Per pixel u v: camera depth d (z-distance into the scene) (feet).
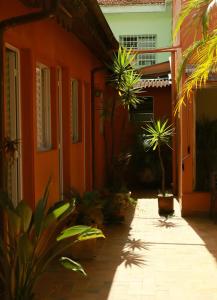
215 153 31.76
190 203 30.71
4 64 15.16
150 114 44.75
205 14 16.16
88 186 32.17
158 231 26.50
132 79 32.53
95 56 32.86
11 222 12.89
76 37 25.58
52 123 22.00
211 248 22.86
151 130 32.37
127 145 43.50
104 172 40.24
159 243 23.80
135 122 43.73
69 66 25.21
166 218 30.12
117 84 32.35
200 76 19.38
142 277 18.54
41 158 19.45
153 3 55.72
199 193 30.71
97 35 24.71
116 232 26.20
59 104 24.62
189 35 29.71
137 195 39.52
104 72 39.14
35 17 14.87
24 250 12.72
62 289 17.10
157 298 16.37
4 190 14.23
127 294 16.71
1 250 13.53
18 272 13.25
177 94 33.94
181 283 17.89
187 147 30.81
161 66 44.01
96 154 36.58
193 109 30.66
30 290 13.43
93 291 16.96
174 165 37.81
